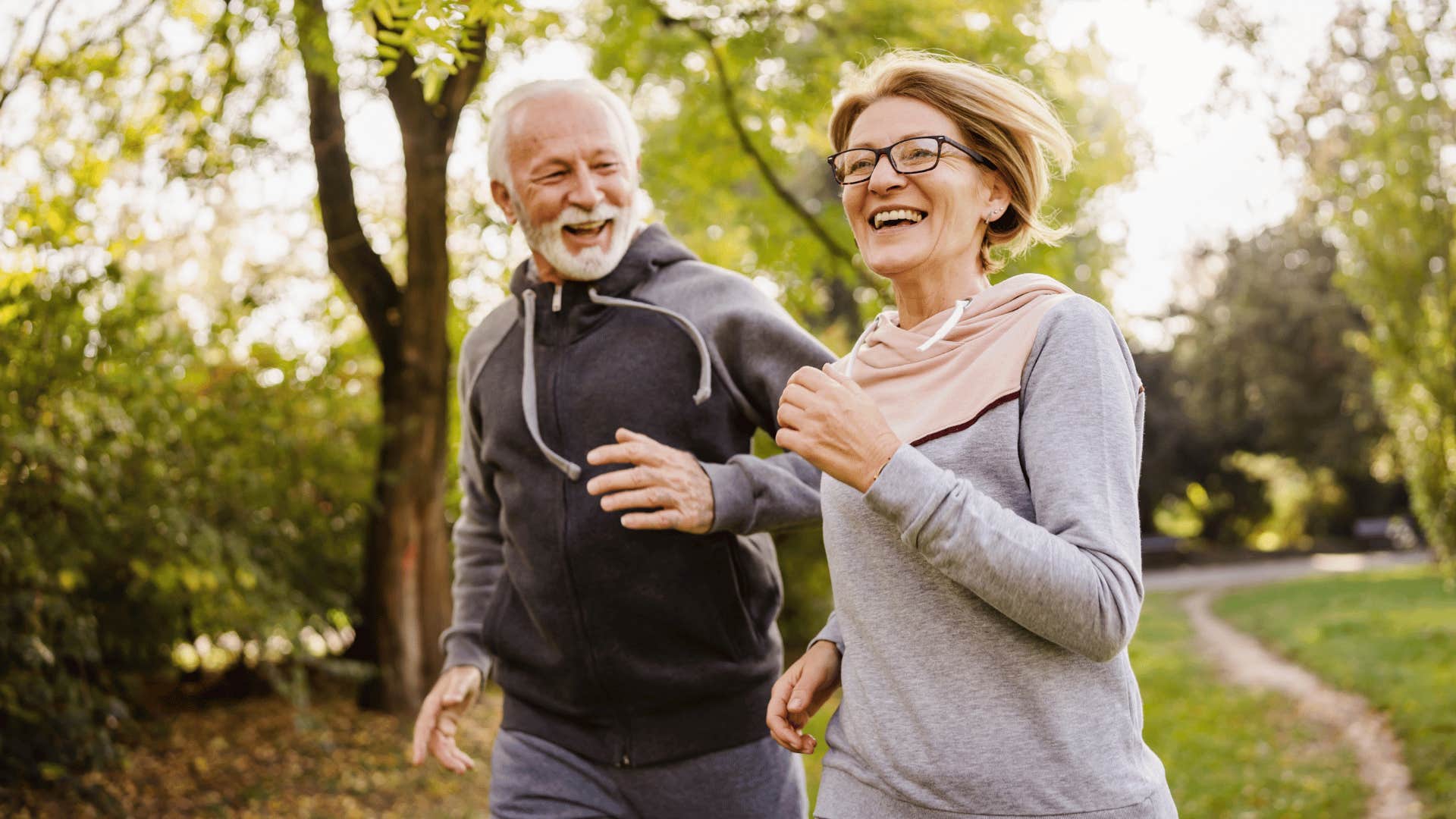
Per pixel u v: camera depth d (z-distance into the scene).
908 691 1.59
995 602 1.45
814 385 1.55
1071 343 1.54
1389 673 9.65
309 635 6.76
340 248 7.05
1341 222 8.67
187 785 5.42
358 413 7.48
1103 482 1.48
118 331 5.01
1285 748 7.60
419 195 6.90
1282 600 18.83
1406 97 7.79
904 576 1.60
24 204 4.86
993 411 1.57
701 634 2.35
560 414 2.40
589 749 2.40
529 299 2.47
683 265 2.50
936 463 1.59
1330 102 7.00
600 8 8.39
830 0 8.41
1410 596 17.52
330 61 5.48
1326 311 27.06
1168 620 17.66
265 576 5.81
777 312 2.41
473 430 2.65
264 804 5.31
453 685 2.62
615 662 2.36
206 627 5.84
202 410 5.95
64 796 4.86
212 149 6.12
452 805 5.58
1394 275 8.52
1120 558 1.45
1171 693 10.12
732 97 8.77
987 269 1.88
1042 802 1.51
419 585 7.18
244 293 6.95
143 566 5.21
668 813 2.38
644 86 9.47
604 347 2.40
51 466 4.85
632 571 2.33
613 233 2.42
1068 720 1.52
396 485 7.11
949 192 1.70
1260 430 32.38
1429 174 8.10
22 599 4.60
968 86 1.72
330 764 5.97
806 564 10.54
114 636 5.57
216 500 5.87
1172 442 32.47
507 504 2.47
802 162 16.38
